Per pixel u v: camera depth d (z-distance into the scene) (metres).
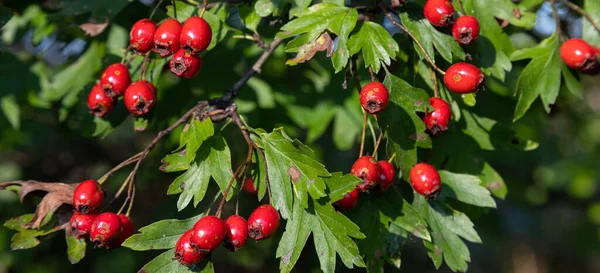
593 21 0.63
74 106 0.71
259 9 0.61
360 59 0.65
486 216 0.70
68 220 0.60
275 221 0.56
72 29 0.71
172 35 0.59
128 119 1.05
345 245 0.57
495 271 1.85
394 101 0.59
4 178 0.97
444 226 0.61
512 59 0.62
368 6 0.61
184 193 0.58
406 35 0.62
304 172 0.57
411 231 0.59
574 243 1.70
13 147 0.87
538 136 0.79
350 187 0.57
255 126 0.70
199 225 0.56
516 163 0.90
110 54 0.66
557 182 1.46
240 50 0.71
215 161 0.58
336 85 0.71
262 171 0.58
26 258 0.91
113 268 0.94
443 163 0.63
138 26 0.59
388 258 0.60
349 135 0.71
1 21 0.66
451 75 0.58
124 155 1.05
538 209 1.62
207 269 0.57
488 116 0.66
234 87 0.60
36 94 0.72
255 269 1.05
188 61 0.58
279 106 0.71
